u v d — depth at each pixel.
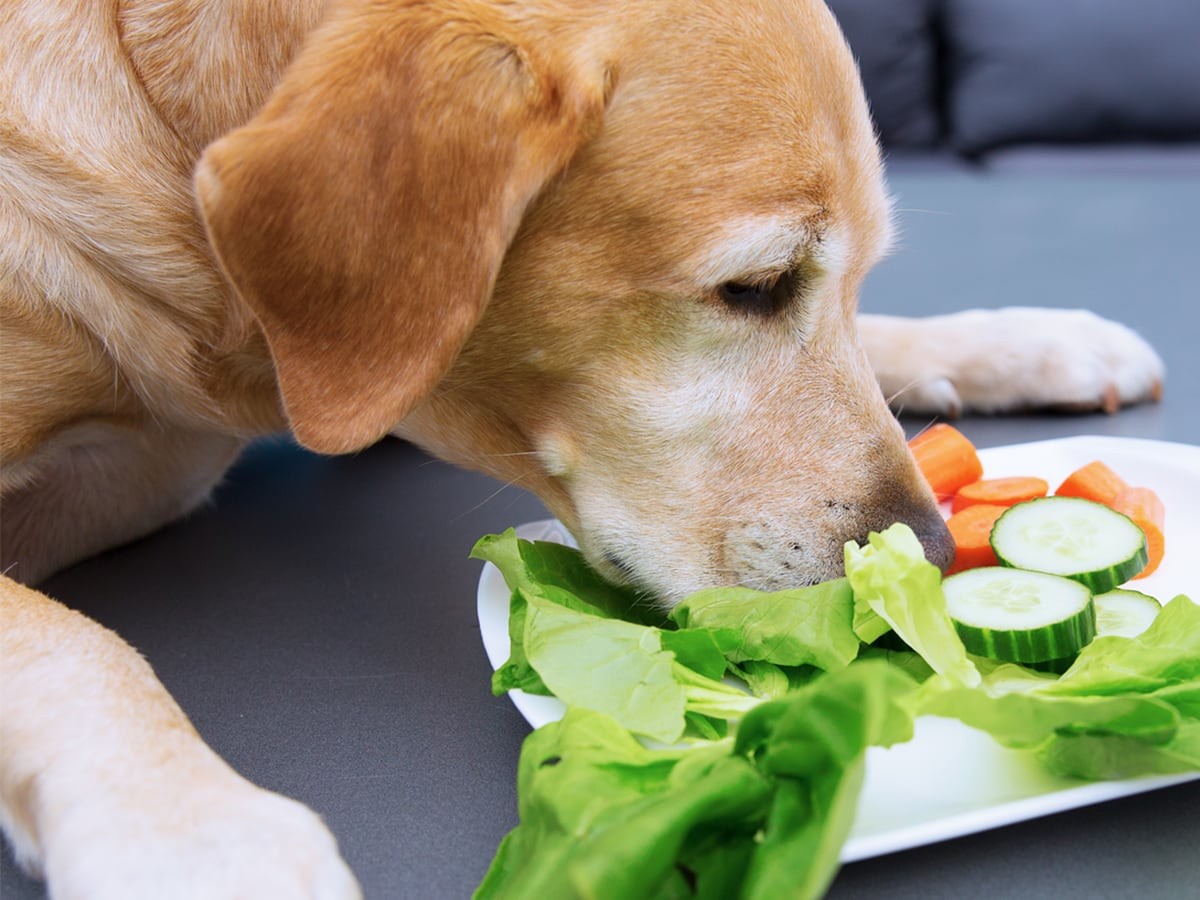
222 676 1.28
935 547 1.19
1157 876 0.90
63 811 0.85
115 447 1.47
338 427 1.06
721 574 1.20
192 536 1.68
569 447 1.24
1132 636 1.10
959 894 0.89
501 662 1.08
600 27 1.08
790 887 0.68
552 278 1.14
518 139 1.04
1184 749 0.88
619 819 0.77
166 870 0.78
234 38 1.21
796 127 1.13
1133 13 4.51
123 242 1.26
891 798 0.90
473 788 1.07
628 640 1.00
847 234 1.17
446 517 1.72
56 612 1.07
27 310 1.25
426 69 1.03
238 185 1.02
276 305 1.06
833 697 0.72
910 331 1.99
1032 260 3.15
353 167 1.03
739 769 0.76
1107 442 1.54
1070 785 0.90
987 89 4.56
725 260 1.11
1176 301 2.70
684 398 1.18
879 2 4.57
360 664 1.30
